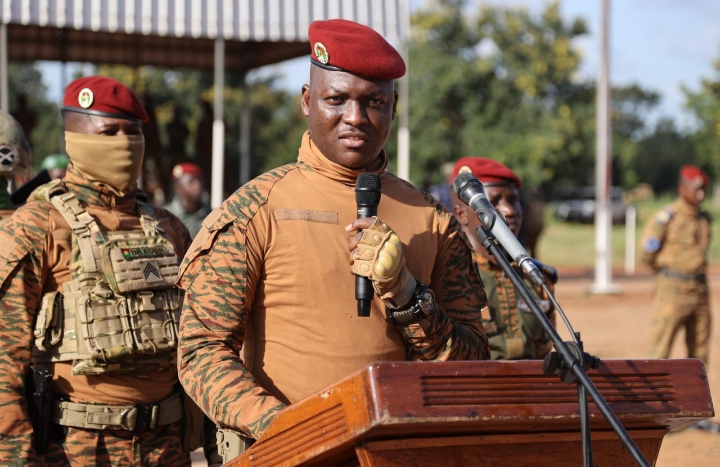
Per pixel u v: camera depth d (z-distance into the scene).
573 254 32.44
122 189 4.14
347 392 2.17
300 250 2.85
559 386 2.36
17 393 3.62
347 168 2.96
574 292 21.03
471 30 44.50
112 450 3.84
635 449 2.21
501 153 41.53
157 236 4.15
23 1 8.58
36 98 33.75
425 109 42.22
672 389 2.57
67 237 3.89
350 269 2.85
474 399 2.21
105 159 4.08
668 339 9.58
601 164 20.55
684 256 9.50
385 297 2.75
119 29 8.91
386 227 2.74
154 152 14.66
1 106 10.00
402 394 2.13
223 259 2.82
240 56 13.54
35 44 12.80
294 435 2.34
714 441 8.77
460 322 3.09
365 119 2.92
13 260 3.73
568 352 2.34
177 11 9.07
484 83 42.97
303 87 3.18
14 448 3.55
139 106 4.20
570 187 56.19
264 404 2.59
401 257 2.72
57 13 8.70
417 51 43.53
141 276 3.94
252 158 38.12
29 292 3.74
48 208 3.92
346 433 2.17
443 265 3.13
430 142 42.09
